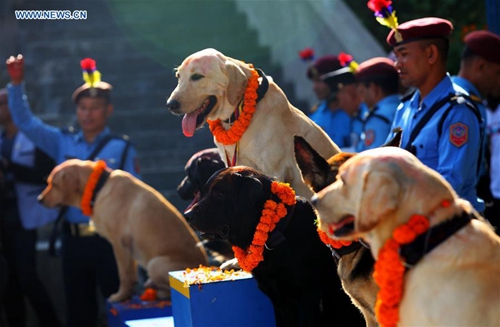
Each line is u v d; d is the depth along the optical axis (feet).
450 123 20.79
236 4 53.52
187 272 21.26
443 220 12.67
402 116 23.02
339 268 16.28
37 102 48.14
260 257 17.49
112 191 29.35
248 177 17.76
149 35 51.42
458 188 20.43
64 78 49.24
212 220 17.57
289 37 48.88
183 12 52.95
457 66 47.03
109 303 29.19
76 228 32.17
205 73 20.35
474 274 12.50
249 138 20.71
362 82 31.09
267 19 50.60
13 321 36.09
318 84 38.47
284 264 17.70
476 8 49.49
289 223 17.70
